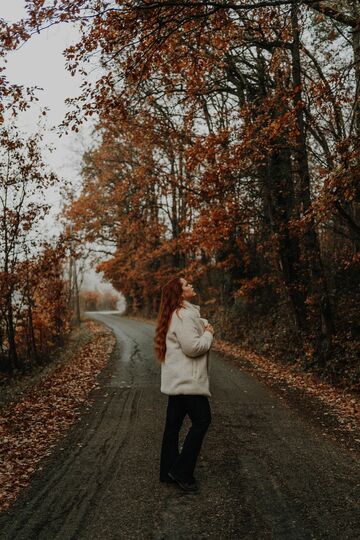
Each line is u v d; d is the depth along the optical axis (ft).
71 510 13.03
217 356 50.67
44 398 29.01
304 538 11.31
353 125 29.22
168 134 53.88
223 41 32.27
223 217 43.57
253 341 54.39
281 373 38.91
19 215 42.47
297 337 44.91
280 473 15.80
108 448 18.78
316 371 37.11
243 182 43.21
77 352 55.26
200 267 68.33
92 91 26.84
